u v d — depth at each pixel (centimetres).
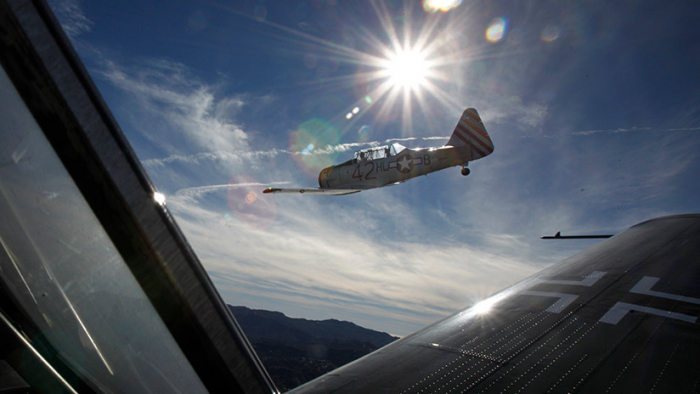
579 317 285
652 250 385
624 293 311
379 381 236
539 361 238
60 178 80
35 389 87
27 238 87
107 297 89
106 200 82
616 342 248
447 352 264
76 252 86
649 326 260
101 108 81
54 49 75
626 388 205
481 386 220
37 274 90
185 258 91
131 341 94
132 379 97
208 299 95
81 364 96
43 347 95
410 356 265
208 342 96
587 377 217
